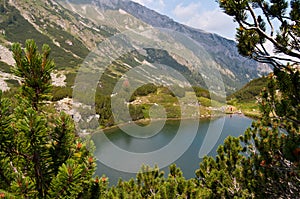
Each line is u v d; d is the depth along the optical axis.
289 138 5.21
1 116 2.92
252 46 4.52
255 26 4.23
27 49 3.04
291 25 4.42
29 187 2.80
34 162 3.15
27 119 2.74
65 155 3.47
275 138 5.98
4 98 2.96
